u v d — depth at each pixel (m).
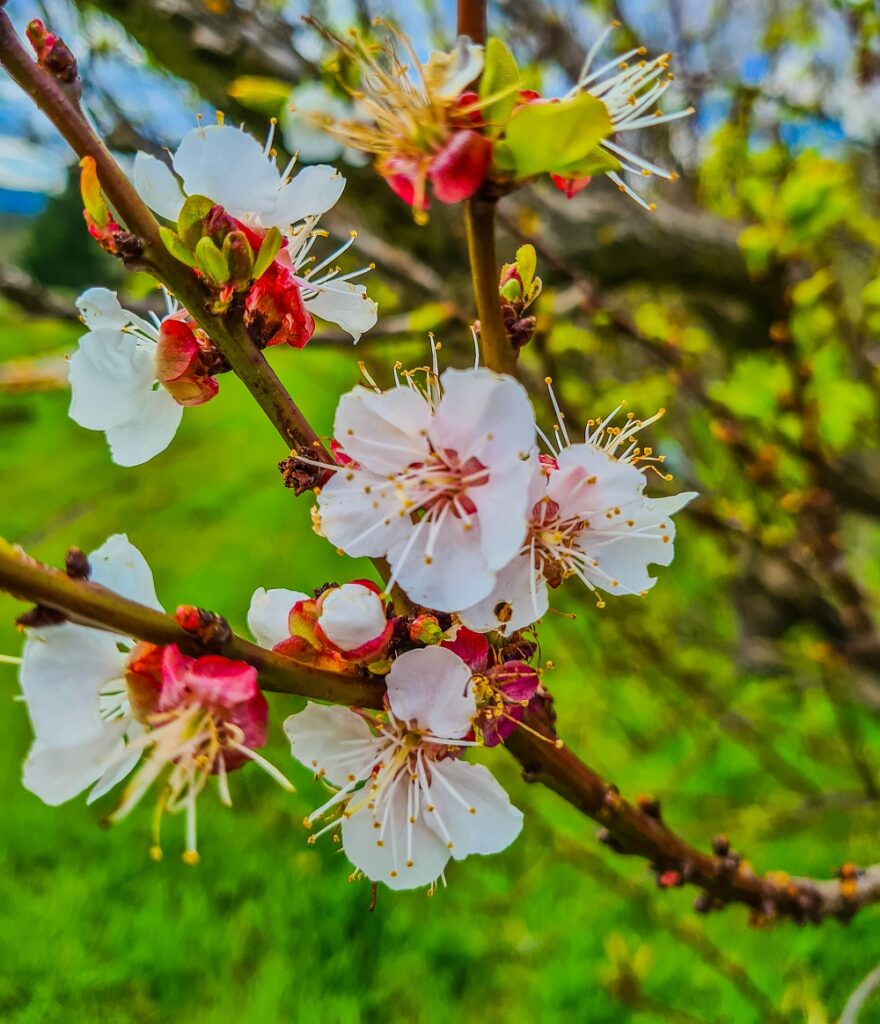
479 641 0.11
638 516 0.11
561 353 0.33
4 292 0.25
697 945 0.30
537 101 0.10
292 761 0.51
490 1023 0.38
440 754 0.11
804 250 0.26
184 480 0.86
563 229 0.33
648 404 0.33
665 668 0.38
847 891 0.17
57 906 0.44
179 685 0.09
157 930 0.42
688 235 0.33
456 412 0.10
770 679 0.40
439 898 0.44
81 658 0.09
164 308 0.22
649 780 0.42
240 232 0.10
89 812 0.50
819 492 0.28
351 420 0.10
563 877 0.43
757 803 0.41
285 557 0.77
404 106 0.10
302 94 0.10
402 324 0.26
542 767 0.13
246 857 0.46
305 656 0.10
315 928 0.42
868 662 0.30
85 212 0.10
